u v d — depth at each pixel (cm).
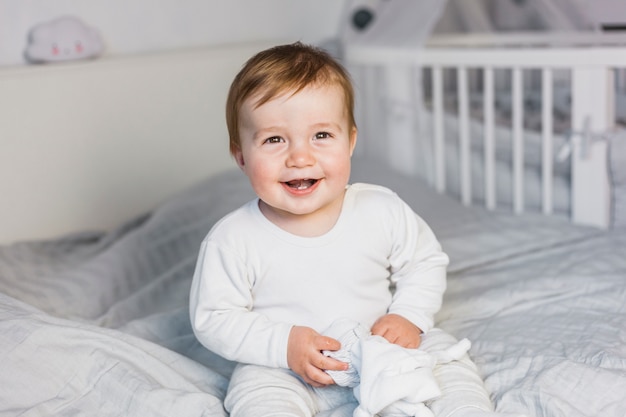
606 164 208
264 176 122
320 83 122
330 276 127
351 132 131
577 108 208
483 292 168
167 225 205
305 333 121
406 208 136
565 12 270
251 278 128
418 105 236
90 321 165
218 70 244
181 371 137
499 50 215
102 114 218
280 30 281
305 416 118
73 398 128
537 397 121
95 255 203
